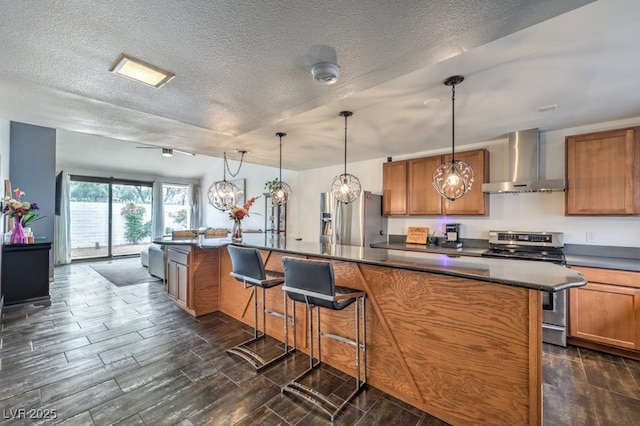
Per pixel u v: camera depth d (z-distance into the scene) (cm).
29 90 201
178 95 209
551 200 336
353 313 226
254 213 746
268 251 311
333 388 208
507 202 366
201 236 443
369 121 298
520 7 117
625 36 156
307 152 440
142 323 324
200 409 184
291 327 272
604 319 258
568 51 172
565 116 283
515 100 245
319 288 196
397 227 470
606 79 207
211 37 137
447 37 139
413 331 194
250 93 206
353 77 181
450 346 178
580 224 319
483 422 165
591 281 264
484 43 145
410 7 117
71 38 138
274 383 213
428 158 409
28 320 330
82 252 720
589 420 179
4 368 229
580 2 115
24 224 400
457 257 225
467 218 400
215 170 873
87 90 200
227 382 213
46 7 115
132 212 803
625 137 275
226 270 359
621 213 275
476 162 368
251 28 130
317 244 320
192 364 238
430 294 187
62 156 655
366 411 186
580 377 225
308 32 134
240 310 335
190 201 917
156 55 154
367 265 218
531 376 150
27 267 372
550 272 166
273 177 696
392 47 147
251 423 174
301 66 167
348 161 514
